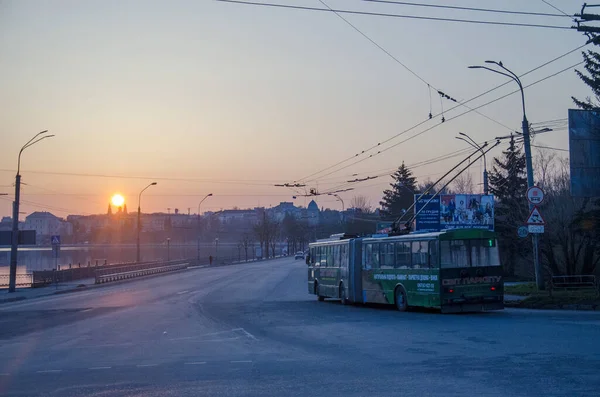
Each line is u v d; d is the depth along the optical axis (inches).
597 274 1585.9
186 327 794.8
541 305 965.8
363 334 673.6
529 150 1058.7
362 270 1112.8
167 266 2950.3
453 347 549.0
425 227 1679.4
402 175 3440.0
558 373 412.2
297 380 419.8
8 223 6294.3
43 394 398.6
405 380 407.5
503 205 2016.5
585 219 1338.6
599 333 605.0
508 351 511.5
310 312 992.2
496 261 919.7
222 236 6870.1
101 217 7263.8
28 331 802.2
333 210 6363.2
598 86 1268.5
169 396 381.1
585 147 1032.8
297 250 6131.9
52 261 4547.2
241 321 856.9
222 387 403.5
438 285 895.7
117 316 975.0
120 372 473.7
